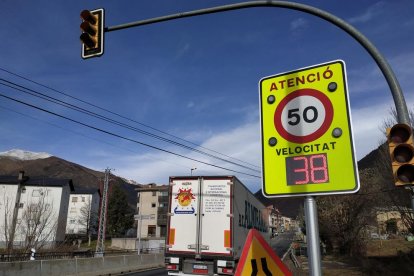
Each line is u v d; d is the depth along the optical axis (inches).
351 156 123.9
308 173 129.3
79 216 3617.1
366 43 204.4
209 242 489.1
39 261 606.5
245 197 584.1
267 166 138.3
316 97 135.9
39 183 2679.6
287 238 3491.6
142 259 956.6
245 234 566.6
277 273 139.6
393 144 173.8
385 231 1777.8
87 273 721.6
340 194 123.0
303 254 1485.0
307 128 134.1
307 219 125.3
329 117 131.3
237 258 503.2
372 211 1291.8
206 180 510.9
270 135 141.4
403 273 761.6
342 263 1081.4
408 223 882.1
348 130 126.8
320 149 129.6
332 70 135.7
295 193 130.1
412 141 171.9
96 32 280.2
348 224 1270.9
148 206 3523.6
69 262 676.1
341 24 211.9
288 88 142.6
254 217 677.3
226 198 498.9
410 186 167.8
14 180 2682.1
